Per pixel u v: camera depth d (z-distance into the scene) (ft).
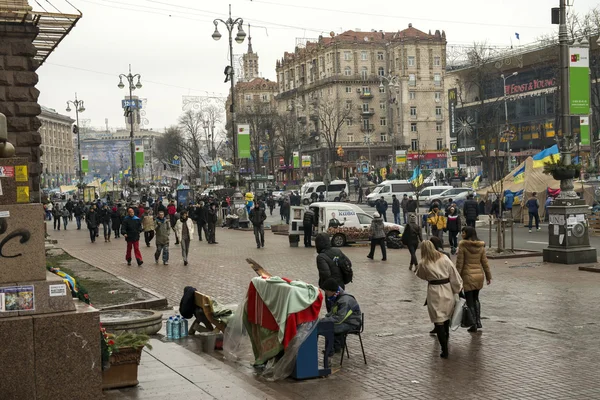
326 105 383.24
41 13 53.88
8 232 22.11
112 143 495.00
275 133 407.23
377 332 39.27
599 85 195.52
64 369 22.25
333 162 334.03
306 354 29.81
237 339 34.27
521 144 283.59
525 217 121.29
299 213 99.86
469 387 27.99
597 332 37.70
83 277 62.75
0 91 54.24
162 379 27.48
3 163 22.57
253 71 614.75
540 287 54.13
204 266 75.51
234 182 148.36
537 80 274.36
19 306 22.00
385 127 396.37
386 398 26.81
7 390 21.66
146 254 91.97
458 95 314.14
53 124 495.82
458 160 318.04
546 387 27.66
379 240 77.77
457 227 82.12
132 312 38.27
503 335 37.60
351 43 391.45
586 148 204.44
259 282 31.78
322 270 36.29
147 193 299.99
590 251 68.13
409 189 192.95
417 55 383.04
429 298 33.58
